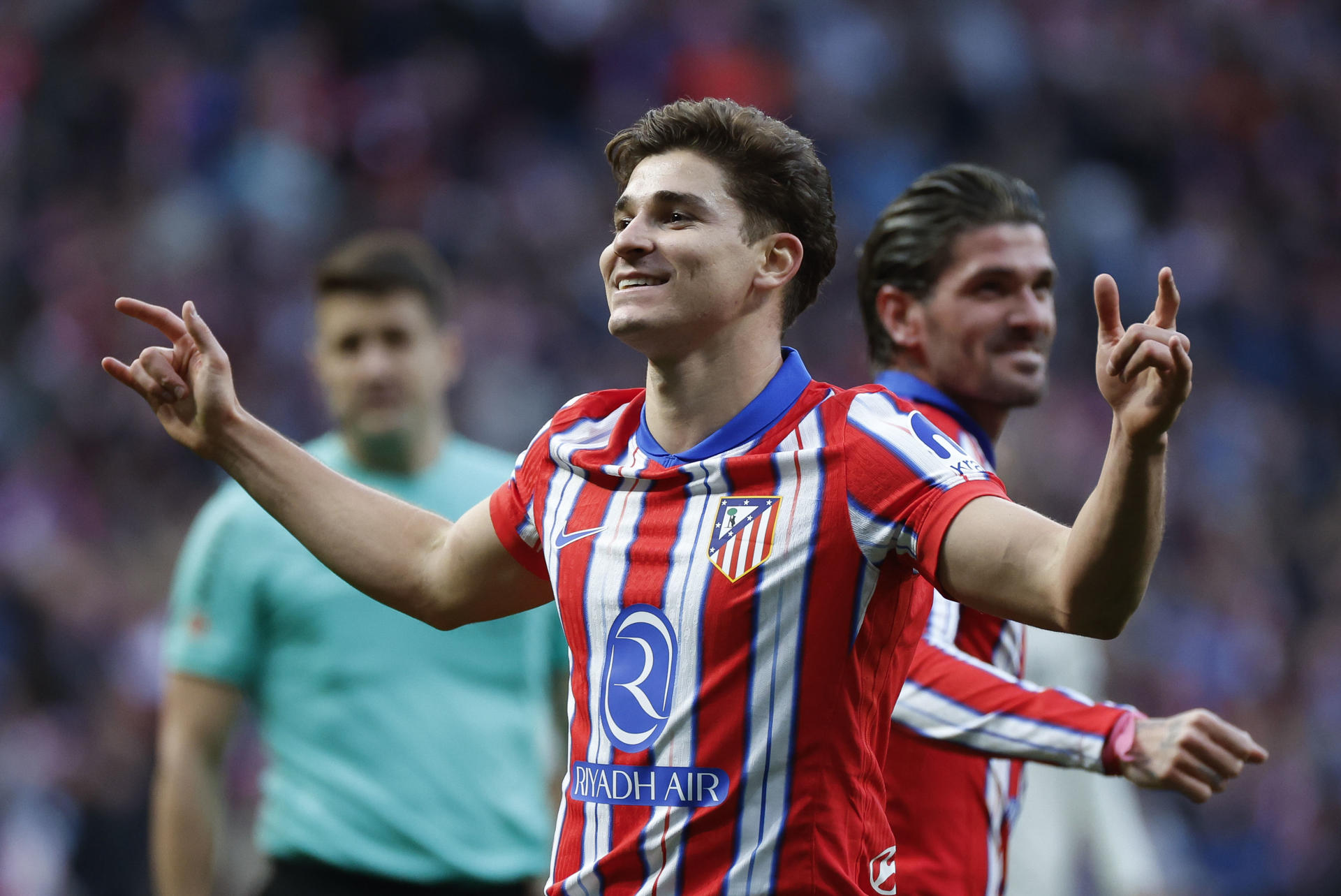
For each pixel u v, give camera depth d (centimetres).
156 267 3444
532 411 3425
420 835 1105
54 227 3550
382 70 4075
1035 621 573
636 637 620
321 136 3894
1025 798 1193
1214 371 4244
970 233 888
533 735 1159
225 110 3778
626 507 645
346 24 4122
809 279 686
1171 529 3672
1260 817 3077
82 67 3841
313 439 3203
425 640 1128
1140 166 4653
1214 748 767
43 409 3141
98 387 3183
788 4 4444
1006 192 896
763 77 4275
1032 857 1186
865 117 4297
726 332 652
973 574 582
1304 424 4316
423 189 3847
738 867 593
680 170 652
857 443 616
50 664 2597
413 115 3953
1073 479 3619
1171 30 4919
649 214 652
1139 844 1236
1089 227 4344
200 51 3938
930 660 815
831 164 4172
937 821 824
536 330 3631
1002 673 820
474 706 1130
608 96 4244
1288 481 4109
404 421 1189
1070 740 793
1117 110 4669
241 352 3366
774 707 599
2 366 3228
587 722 634
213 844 1131
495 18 4219
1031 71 4606
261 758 2275
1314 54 5184
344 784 1112
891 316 915
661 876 601
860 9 4497
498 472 1243
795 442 632
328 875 1107
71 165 3712
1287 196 4831
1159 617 3391
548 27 4250
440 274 1227
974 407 902
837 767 602
